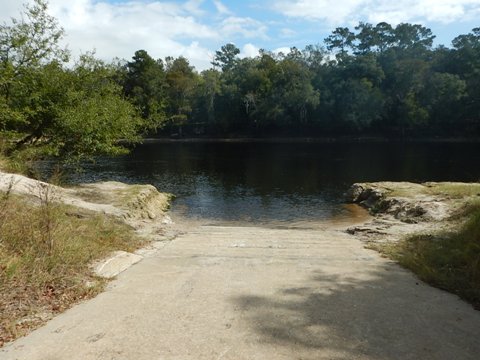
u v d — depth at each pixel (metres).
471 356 3.03
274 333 3.35
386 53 72.31
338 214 15.95
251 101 68.75
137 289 4.50
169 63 82.94
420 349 3.11
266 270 5.40
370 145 55.84
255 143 62.81
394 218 12.01
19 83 13.62
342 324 3.55
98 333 3.33
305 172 29.17
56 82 14.57
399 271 5.36
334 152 45.38
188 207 17.55
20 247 4.89
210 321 3.59
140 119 18.28
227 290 4.48
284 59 72.31
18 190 7.98
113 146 16.34
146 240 7.63
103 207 10.30
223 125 72.06
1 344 3.13
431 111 63.47
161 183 24.41
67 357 2.93
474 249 5.68
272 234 9.58
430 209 10.97
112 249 6.18
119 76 18.28
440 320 3.66
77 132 14.75
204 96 72.94
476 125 63.59
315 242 7.96
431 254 5.88
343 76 67.81
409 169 30.12
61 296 4.15
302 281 4.86
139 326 3.47
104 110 15.41
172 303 4.04
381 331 3.42
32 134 14.73
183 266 5.59
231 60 102.19
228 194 20.88
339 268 5.52
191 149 51.41
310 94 65.19
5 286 4.07
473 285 4.54
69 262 4.94
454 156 39.09
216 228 11.53
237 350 3.05
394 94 66.88
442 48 76.81
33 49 14.16
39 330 3.38
